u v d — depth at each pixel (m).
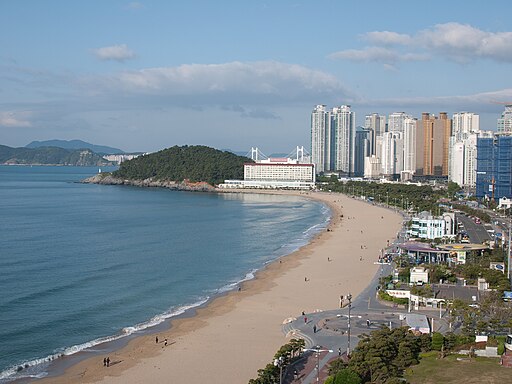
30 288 168.25
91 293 165.12
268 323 138.00
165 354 118.38
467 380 92.19
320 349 114.44
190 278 188.25
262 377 96.12
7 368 111.19
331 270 198.62
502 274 170.00
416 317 132.00
